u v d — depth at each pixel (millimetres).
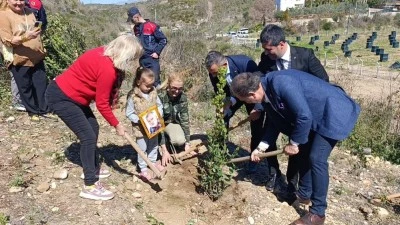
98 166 4574
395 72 20172
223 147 4465
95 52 3775
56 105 3928
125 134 4141
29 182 4352
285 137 6523
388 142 6832
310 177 4293
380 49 27000
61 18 8258
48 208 3998
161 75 8852
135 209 4168
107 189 4355
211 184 4496
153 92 4520
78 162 4836
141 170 4691
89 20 26375
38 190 4223
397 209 4863
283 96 3670
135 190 4527
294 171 4531
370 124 7414
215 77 4578
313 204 4141
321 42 35156
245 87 3695
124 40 3652
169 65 9875
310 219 4141
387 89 14273
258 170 5344
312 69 4160
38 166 4691
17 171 4539
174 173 4957
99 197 4141
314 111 3811
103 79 3699
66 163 4781
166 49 10578
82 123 4020
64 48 7504
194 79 8805
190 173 4992
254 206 4484
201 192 4652
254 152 4305
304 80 3781
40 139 5309
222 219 4285
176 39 11750
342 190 5195
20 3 5203
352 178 5566
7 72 7133
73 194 4215
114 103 4117
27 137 5324
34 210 3939
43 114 6094
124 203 4188
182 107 5102
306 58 4133
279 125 4047
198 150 5449
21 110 6105
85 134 4055
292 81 3672
